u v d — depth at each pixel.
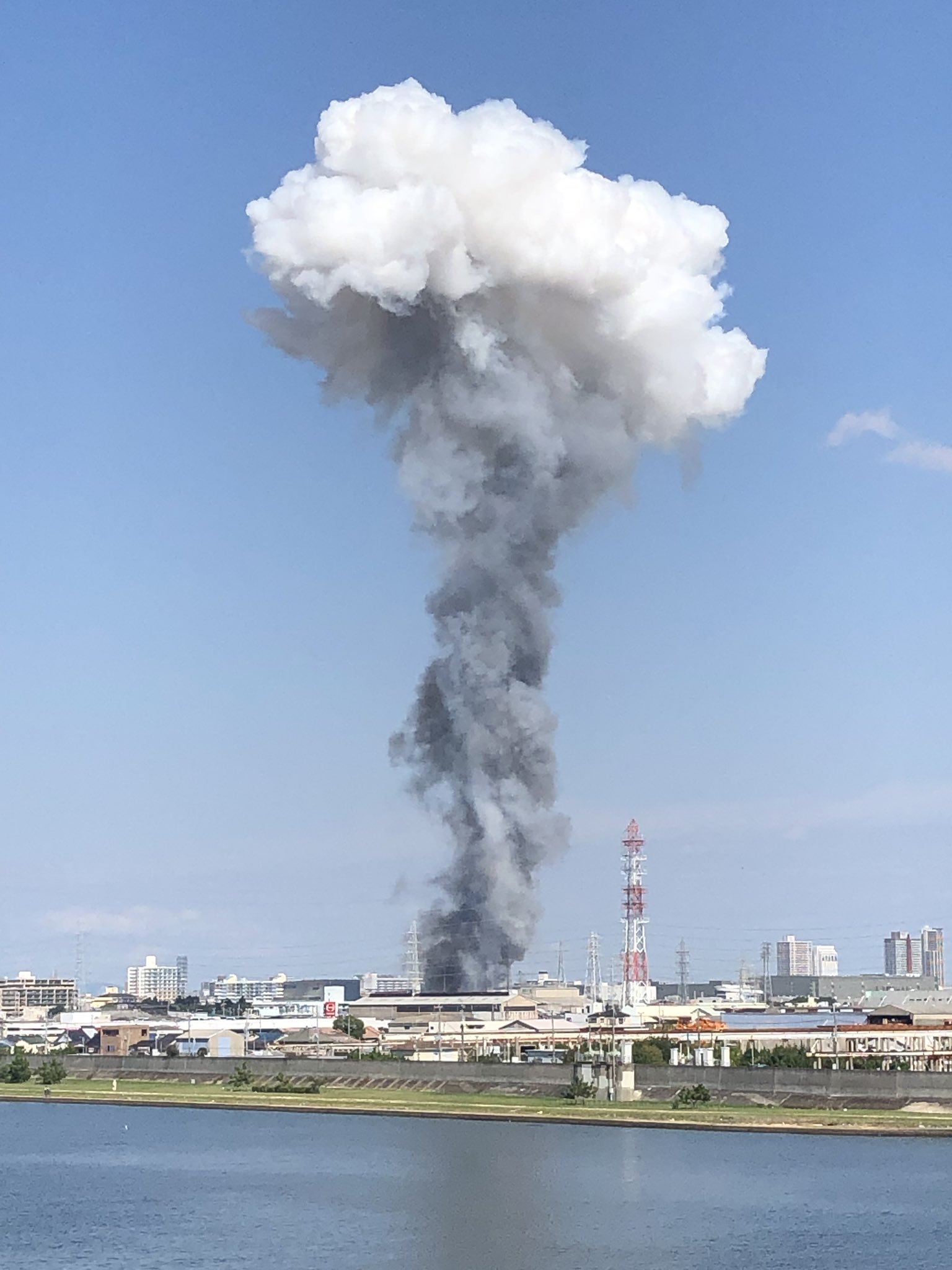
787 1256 126.44
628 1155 175.00
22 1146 198.75
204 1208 150.25
